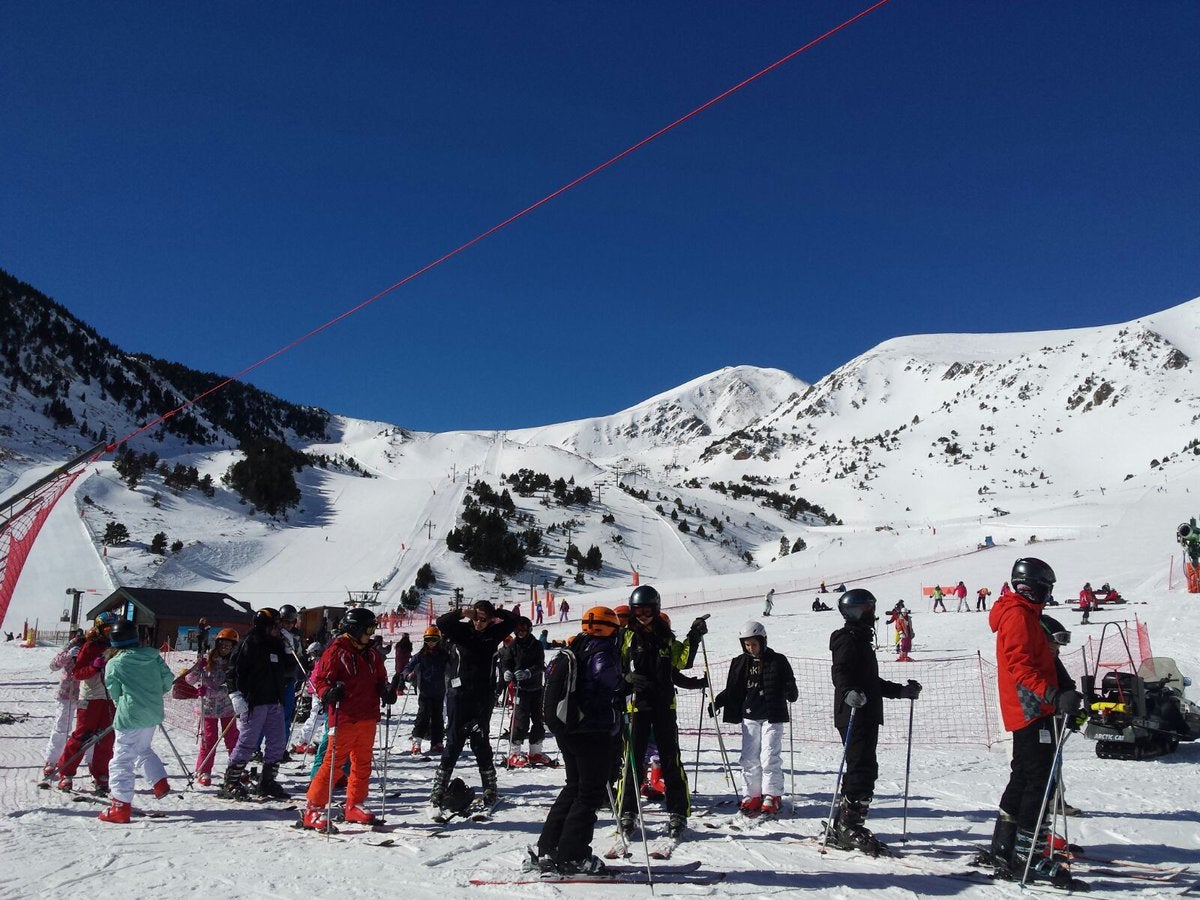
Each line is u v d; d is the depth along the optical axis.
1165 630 21.47
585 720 5.13
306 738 11.16
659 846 5.96
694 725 14.62
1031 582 5.33
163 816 7.18
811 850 5.87
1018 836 5.14
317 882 5.09
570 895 4.82
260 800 7.98
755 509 176.00
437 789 7.18
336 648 6.86
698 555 115.12
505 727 13.40
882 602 42.56
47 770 8.49
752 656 7.25
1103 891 4.88
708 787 8.73
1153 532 55.00
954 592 42.53
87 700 8.08
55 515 88.81
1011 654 5.16
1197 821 6.70
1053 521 74.44
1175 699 10.60
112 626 7.17
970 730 13.37
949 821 6.88
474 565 92.94
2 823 6.72
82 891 4.88
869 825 6.78
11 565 13.26
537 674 10.31
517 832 6.53
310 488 137.12
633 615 6.47
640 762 6.43
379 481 147.75
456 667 7.46
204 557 85.50
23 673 29.44
